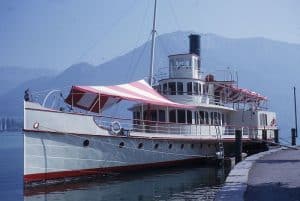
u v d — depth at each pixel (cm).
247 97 4328
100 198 2030
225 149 3559
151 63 3431
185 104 3180
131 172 2644
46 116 2275
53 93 2447
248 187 1304
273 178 1512
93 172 2459
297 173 1652
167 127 2959
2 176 3384
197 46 4034
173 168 2939
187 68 3428
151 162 2758
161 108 3162
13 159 5344
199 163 3177
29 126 2216
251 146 3906
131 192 2166
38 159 2241
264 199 1112
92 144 2447
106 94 2495
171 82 3331
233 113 4006
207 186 2341
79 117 2402
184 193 2131
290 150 3241
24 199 2023
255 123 3956
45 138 2270
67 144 2347
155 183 2434
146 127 3081
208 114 3431
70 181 2362
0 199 2170
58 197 2058
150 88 3127
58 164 2314
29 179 2205
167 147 2881
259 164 2042
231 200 1052
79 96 2581
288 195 1164
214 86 3734
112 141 2536
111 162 2536
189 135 3030
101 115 2520
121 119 2639
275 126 4591
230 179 1449
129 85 2983
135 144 2655
